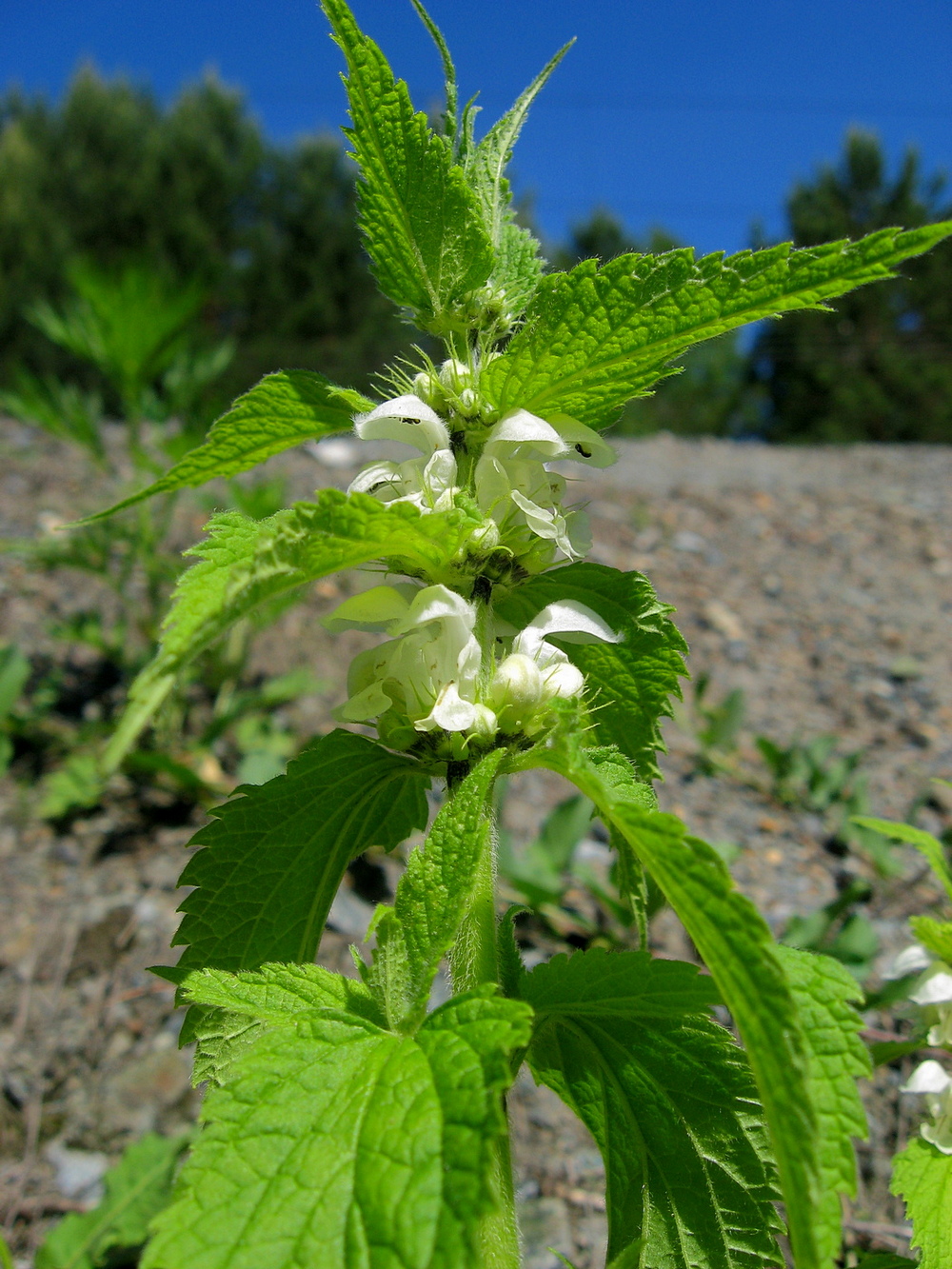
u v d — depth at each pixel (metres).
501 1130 0.11
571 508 0.19
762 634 0.78
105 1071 0.35
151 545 0.56
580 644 0.20
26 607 0.65
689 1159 0.18
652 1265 0.17
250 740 0.55
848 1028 0.14
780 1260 0.17
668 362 0.17
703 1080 0.18
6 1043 0.35
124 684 0.58
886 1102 0.33
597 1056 0.18
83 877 0.44
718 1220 0.17
